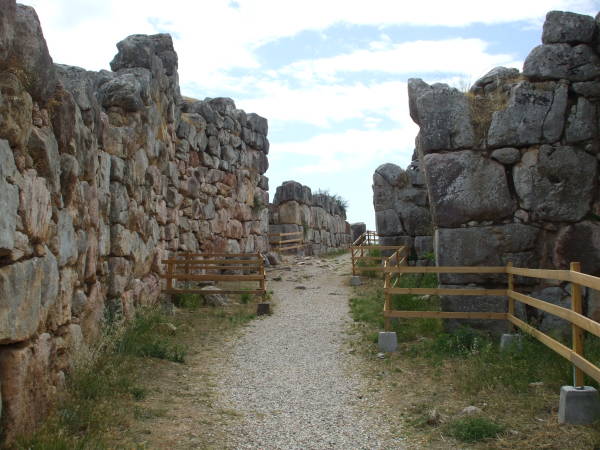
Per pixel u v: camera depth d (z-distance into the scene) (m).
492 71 8.69
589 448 4.31
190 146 14.45
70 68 8.95
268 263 19.64
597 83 8.09
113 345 7.11
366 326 9.64
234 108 17.59
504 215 8.19
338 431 5.16
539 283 8.02
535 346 6.92
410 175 16.50
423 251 15.86
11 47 4.52
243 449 4.75
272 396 6.18
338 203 34.06
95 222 6.99
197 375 6.94
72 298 6.14
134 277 9.41
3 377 4.24
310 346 8.55
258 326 10.09
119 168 8.40
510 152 8.16
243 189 18.34
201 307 11.57
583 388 4.89
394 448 4.75
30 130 4.82
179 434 4.97
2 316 4.14
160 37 12.34
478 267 7.78
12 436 4.23
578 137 8.05
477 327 8.07
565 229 8.02
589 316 7.79
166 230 12.36
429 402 5.73
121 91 8.97
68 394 5.40
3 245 4.13
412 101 8.82
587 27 8.15
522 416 5.12
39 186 4.89
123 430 4.94
